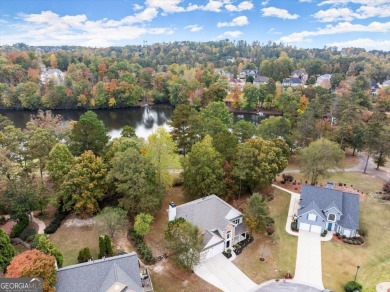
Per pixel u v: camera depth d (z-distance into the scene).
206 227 44.75
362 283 38.97
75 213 50.59
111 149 58.72
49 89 131.88
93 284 31.48
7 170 52.03
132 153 49.81
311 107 92.12
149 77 158.38
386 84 171.25
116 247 43.91
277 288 38.22
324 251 45.22
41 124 81.19
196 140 70.56
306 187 53.12
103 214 45.03
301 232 49.69
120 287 30.45
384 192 61.41
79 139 61.53
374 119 74.75
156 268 40.72
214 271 40.97
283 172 71.19
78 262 40.00
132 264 33.84
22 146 62.56
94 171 50.44
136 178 47.31
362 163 78.19
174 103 147.75
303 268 41.72
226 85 153.88
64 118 123.94
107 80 155.00
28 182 49.31
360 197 59.91
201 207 46.78
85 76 154.25
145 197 47.97
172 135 70.56
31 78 144.88
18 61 160.88
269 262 42.88
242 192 59.88
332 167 63.09
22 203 46.12
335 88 165.62
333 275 40.47
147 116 131.75
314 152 61.09
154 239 46.50
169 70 193.00
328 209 49.06
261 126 79.62
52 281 29.89
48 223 49.31
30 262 29.58
